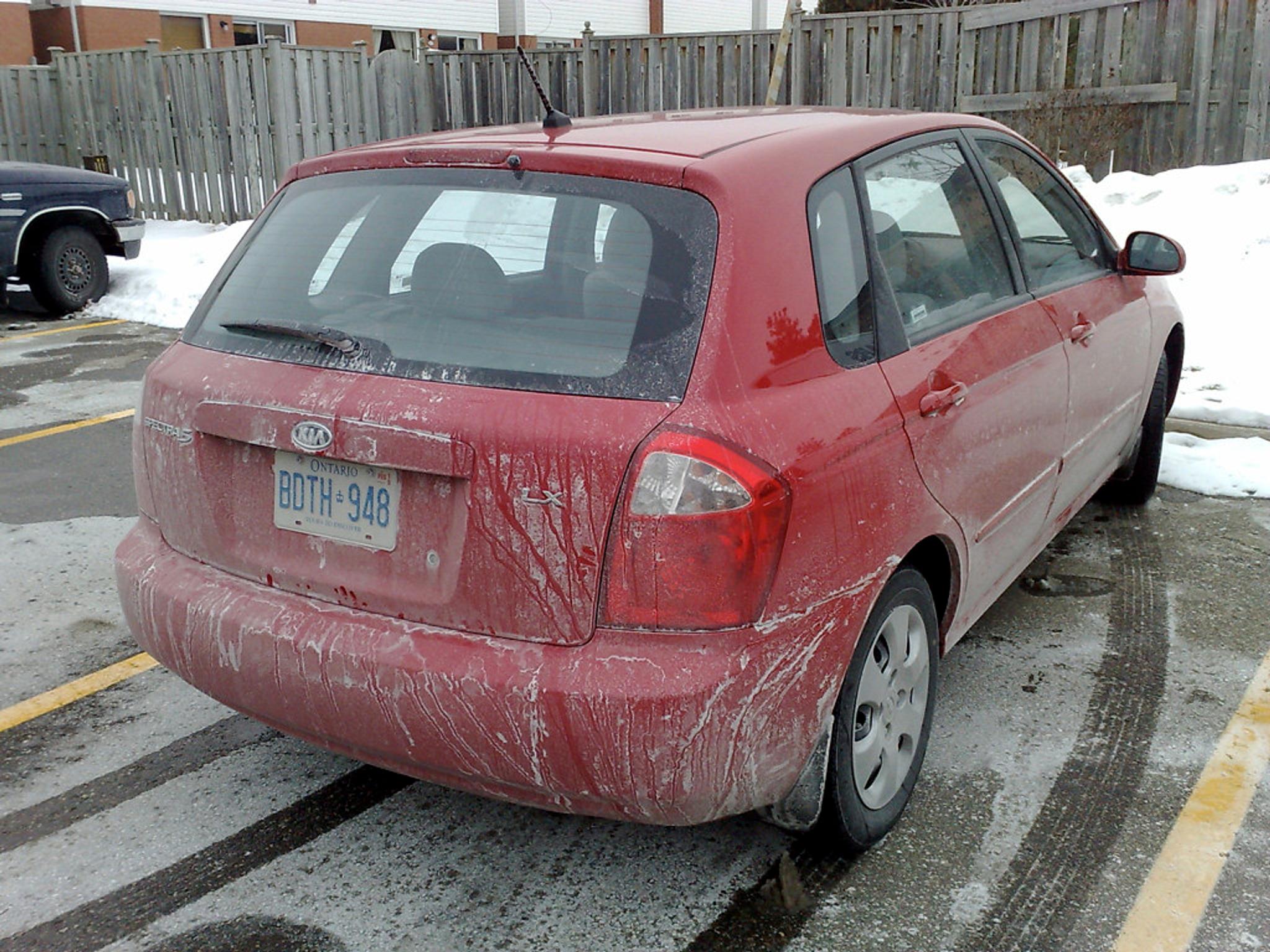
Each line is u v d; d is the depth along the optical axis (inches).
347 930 106.7
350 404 99.0
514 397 94.5
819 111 135.0
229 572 110.1
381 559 99.7
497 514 92.8
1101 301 165.3
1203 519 201.9
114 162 618.8
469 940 105.0
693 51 526.3
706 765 90.9
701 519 88.6
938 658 123.7
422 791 129.0
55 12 793.6
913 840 117.1
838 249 110.2
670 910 108.0
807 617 96.3
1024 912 106.3
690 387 92.3
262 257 118.9
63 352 366.9
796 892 109.8
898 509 107.6
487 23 1035.3
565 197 103.7
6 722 144.9
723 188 99.9
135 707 148.7
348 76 566.9
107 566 193.8
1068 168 424.5
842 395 103.1
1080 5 429.7
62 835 122.0
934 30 464.8
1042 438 142.5
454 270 104.8
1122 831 117.8
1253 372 271.7
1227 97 408.5
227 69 553.6
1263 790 124.5
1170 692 145.3
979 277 135.7
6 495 230.2
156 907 110.6
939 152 135.3
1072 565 184.1
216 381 108.5
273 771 133.6
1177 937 102.7
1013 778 127.2
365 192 115.6
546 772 92.9
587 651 91.3
